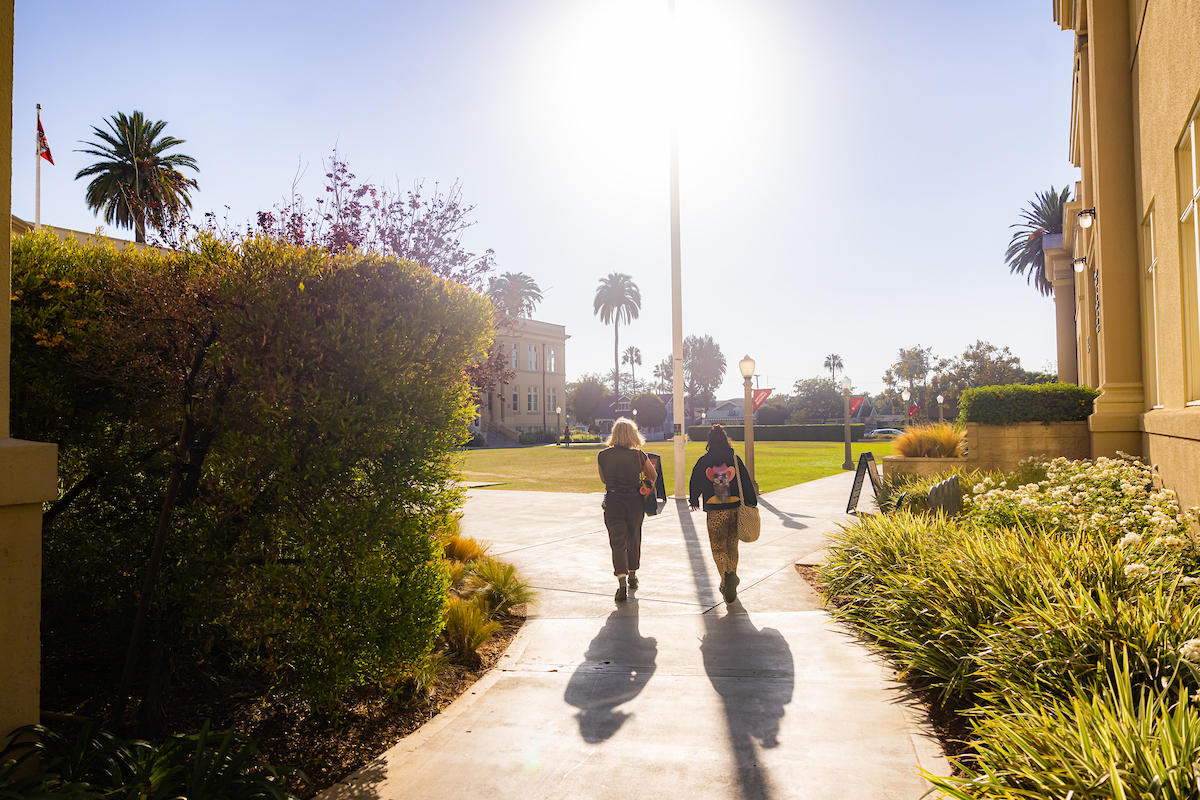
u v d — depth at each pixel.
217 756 2.85
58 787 2.56
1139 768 2.54
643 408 77.69
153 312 3.56
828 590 6.75
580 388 95.50
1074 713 3.16
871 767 3.47
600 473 7.01
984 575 4.83
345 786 3.39
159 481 4.21
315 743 3.86
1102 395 10.27
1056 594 4.05
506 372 11.45
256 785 2.87
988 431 12.84
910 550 6.29
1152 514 6.15
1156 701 3.16
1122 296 10.16
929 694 4.34
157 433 4.03
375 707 4.32
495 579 6.86
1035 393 12.50
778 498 15.80
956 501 9.10
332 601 3.55
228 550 3.64
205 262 3.79
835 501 15.16
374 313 3.72
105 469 4.02
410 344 3.88
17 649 2.61
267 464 3.52
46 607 4.05
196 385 3.92
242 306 3.47
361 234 9.95
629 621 6.23
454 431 4.25
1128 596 4.26
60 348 3.73
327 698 3.60
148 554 4.04
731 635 5.74
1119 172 10.16
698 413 122.75
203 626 4.14
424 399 3.89
